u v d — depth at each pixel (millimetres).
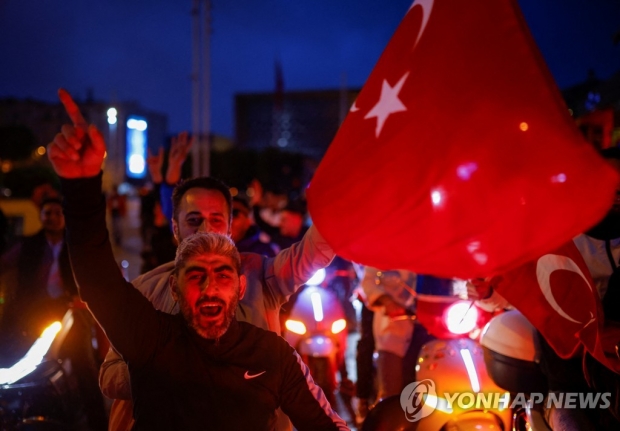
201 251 2488
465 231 1932
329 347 5812
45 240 5652
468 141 1953
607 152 3453
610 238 3234
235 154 43156
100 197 2396
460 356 3852
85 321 5504
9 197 23156
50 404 4398
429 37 2123
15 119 61938
